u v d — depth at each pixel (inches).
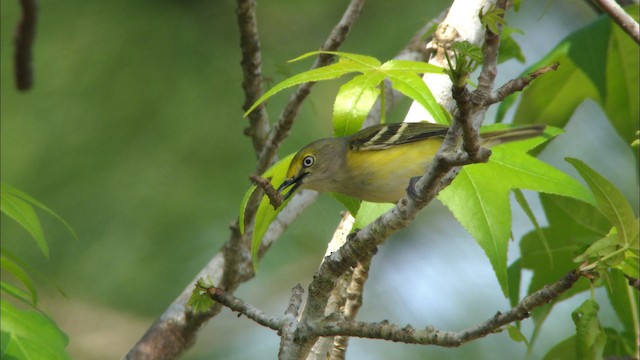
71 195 434.3
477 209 308.2
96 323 488.4
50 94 434.3
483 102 215.6
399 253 529.3
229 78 452.1
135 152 440.8
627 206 265.3
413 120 384.2
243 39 379.9
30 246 454.0
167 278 457.4
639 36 344.8
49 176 433.1
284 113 383.6
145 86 441.4
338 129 306.8
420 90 302.7
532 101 427.5
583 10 521.7
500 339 506.0
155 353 396.5
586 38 412.5
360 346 504.4
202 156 449.1
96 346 487.2
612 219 268.1
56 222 437.4
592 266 249.3
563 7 522.0
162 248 453.7
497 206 309.6
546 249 374.3
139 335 482.0
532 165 323.0
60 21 440.8
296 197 427.2
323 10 470.9
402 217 252.1
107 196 440.1
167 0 455.5
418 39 452.8
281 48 469.1
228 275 400.2
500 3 242.2
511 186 316.2
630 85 422.6
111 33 442.3
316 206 504.1
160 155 442.3
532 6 521.7
